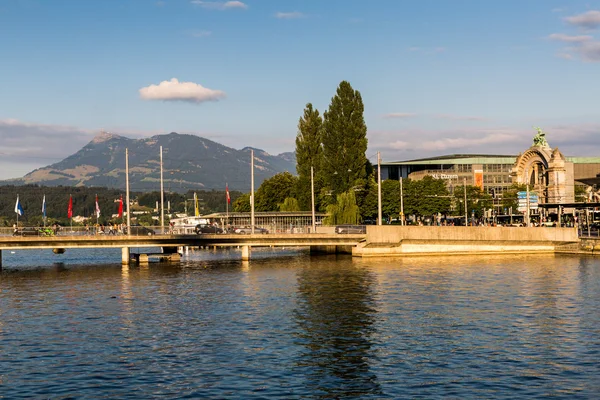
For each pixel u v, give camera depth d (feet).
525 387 129.80
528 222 463.01
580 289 250.37
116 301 236.22
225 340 170.50
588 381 133.18
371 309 211.82
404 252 401.90
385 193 605.31
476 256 401.90
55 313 212.84
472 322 189.57
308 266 355.56
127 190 385.91
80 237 358.23
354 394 126.62
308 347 162.20
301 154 570.87
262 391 128.67
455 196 647.15
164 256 418.10
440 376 137.39
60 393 128.88
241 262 394.73
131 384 134.00
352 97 537.65
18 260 462.60
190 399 124.67
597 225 524.11
